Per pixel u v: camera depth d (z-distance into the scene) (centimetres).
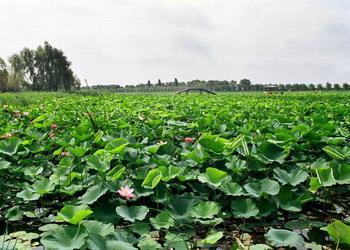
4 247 339
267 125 765
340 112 1063
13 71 6319
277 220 441
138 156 536
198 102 1741
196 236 389
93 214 404
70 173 484
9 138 630
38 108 1377
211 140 519
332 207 493
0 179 537
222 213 430
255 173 530
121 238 335
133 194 409
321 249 360
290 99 2256
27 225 434
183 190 507
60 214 345
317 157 612
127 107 1402
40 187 470
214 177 446
